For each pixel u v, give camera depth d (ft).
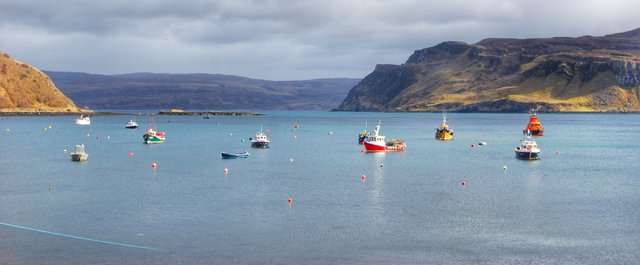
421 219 203.00
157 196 244.01
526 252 166.40
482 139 634.43
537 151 402.11
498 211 215.92
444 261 159.12
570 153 454.81
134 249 167.94
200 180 290.76
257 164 365.40
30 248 168.45
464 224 196.13
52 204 226.58
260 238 179.11
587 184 282.36
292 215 208.44
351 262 158.20
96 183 279.28
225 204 227.20
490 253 165.48
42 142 548.31
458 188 268.41
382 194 251.39
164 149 479.41
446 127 634.02
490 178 303.07
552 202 233.35
